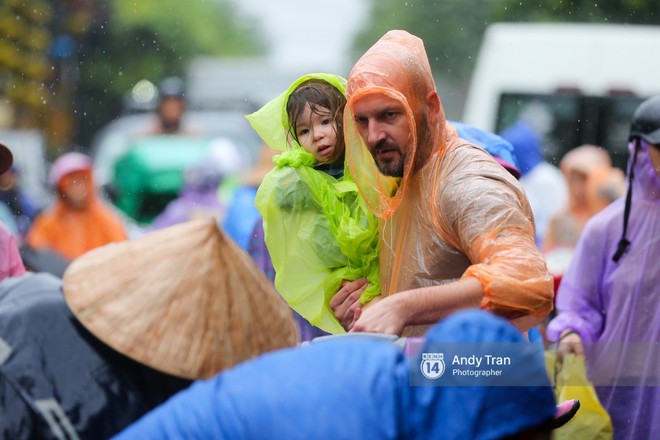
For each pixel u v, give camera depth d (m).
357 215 8.03
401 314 6.45
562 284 10.49
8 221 18.59
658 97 10.18
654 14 26.34
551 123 24.48
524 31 24.84
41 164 28.53
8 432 5.34
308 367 4.93
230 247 5.61
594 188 18.34
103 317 5.43
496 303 6.50
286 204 8.09
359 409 4.83
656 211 10.12
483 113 24.77
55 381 5.39
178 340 5.41
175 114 26.73
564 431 9.16
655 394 9.73
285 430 4.80
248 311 5.56
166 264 5.51
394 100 7.04
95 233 17.77
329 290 8.09
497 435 4.87
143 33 44.38
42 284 5.68
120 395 5.42
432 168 7.21
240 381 4.93
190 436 4.85
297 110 8.22
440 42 28.34
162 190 24.52
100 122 37.28
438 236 7.18
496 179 7.02
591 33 24.50
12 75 34.69
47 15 35.31
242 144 28.48
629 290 10.06
